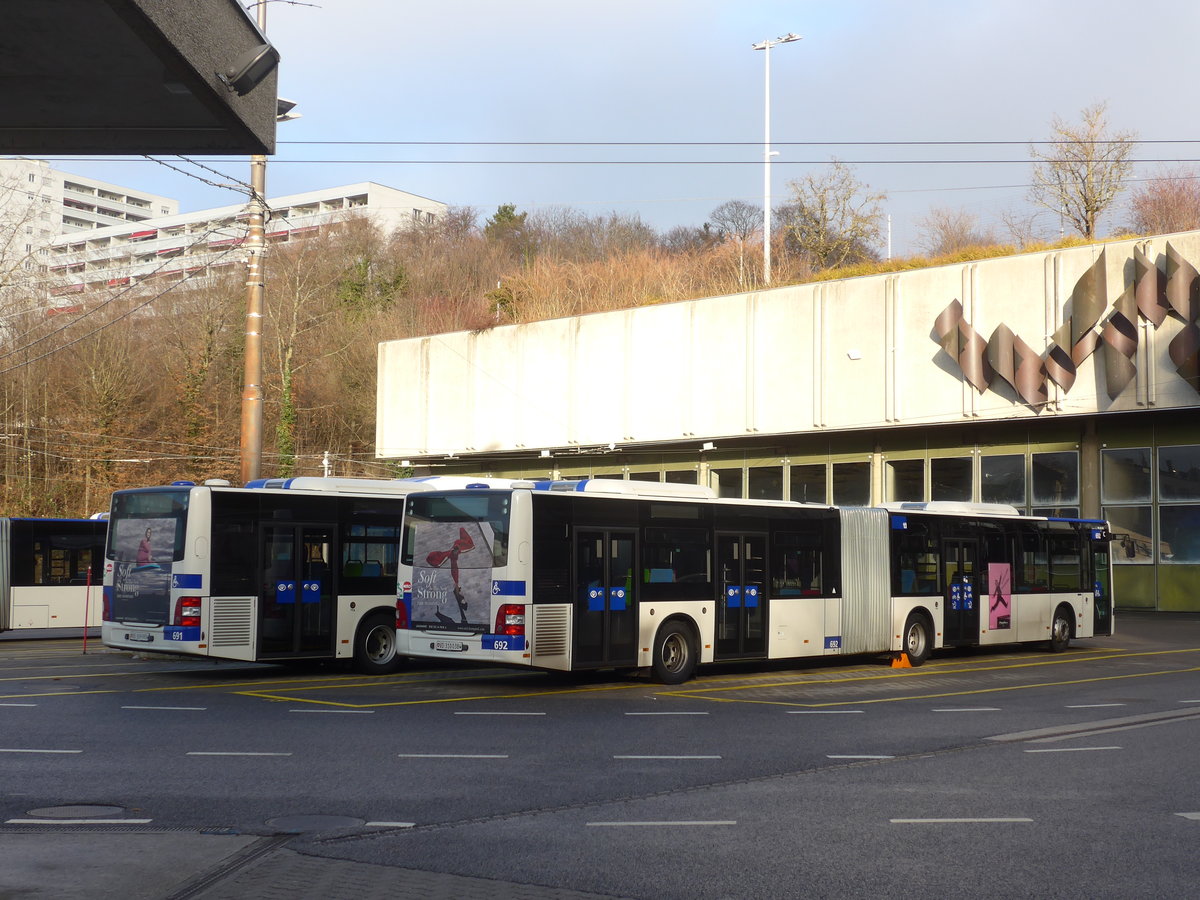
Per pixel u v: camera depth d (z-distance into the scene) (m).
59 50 4.83
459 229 85.44
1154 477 34.50
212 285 66.81
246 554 19.58
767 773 11.11
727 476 43.38
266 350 65.38
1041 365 34.09
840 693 18.38
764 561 21.25
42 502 53.84
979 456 37.50
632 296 58.19
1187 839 8.36
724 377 40.69
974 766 11.56
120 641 19.72
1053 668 23.17
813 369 38.59
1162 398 32.09
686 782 10.60
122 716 14.49
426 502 18.53
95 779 10.38
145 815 8.98
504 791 10.08
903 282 36.88
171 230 123.69
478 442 48.06
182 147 5.75
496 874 7.32
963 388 35.59
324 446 67.31
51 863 7.43
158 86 5.15
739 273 57.31
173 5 4.75
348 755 11.82
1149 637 30.44
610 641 18.66
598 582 18.58
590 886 7.05
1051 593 27.48
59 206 131.75
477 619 17.72
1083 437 35.69
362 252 75.69
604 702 16.80
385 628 21.14
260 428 25.86
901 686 19.56
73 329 56.81
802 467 41.38
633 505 19.20
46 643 29.84
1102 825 8.82
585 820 8.95
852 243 59.78
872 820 8.98
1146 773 11.18
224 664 22.61
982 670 22.77
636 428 42.97
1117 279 33.03
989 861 7.69
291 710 15.33
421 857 7.75
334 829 8.56
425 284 76.44
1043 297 34.22
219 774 10.69
